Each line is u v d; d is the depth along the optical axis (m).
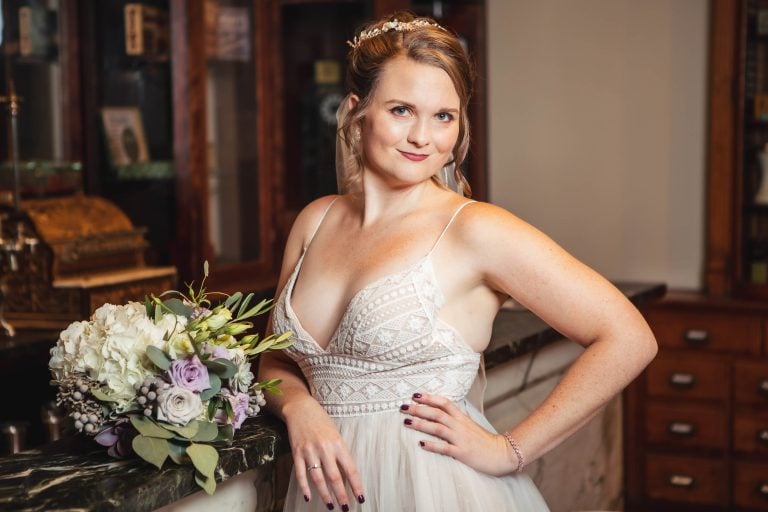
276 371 2.08
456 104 1.88
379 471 1.85
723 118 5.05
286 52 4.88
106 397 1.67
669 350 5.01
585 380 1.84
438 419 1.83
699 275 5.45
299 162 4.96
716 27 5.02
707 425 4.96
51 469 1.68
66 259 3.59
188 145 4.28
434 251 1.87
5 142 4.11
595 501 3.51
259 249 4.73
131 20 4.28
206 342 1.75
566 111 5.68
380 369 1.88
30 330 3.58
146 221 4.35
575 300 1.83
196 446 1.67
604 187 5.62
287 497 1.97
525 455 1.85
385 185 1.95
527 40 5.73
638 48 5.50
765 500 4.86
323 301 1.96
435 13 5.48
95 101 4.34
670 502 5.05
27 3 4.18
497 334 2.73
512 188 5.82
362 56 1.91
